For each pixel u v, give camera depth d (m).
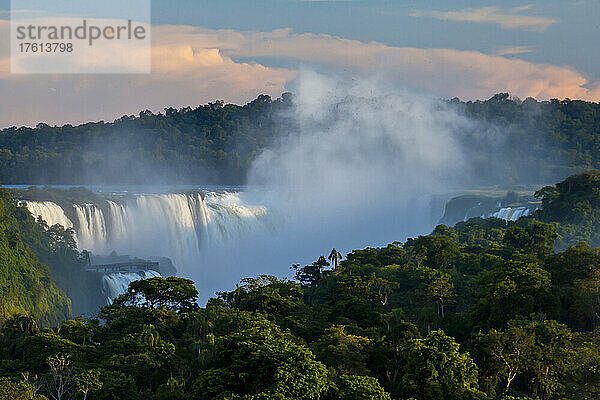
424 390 76.44
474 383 78.06
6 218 160.00
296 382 69.44
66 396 81.25
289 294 127.75
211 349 88.44
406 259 155.12
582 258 115.81
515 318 97.94
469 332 104.69
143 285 116.38
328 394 72.19
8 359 96.94
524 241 150.88
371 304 119.75
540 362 80.25
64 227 189.50
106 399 77.75
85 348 95.19
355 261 153.75
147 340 93.00
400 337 87.69
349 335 88.88
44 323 147.50
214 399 72.44
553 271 116.12
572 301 103.56
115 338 102.06
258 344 79.38
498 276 106.88
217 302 116.06
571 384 79.62
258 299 115.56
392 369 84.69
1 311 135.62
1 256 145.62
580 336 86.25
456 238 176.50
